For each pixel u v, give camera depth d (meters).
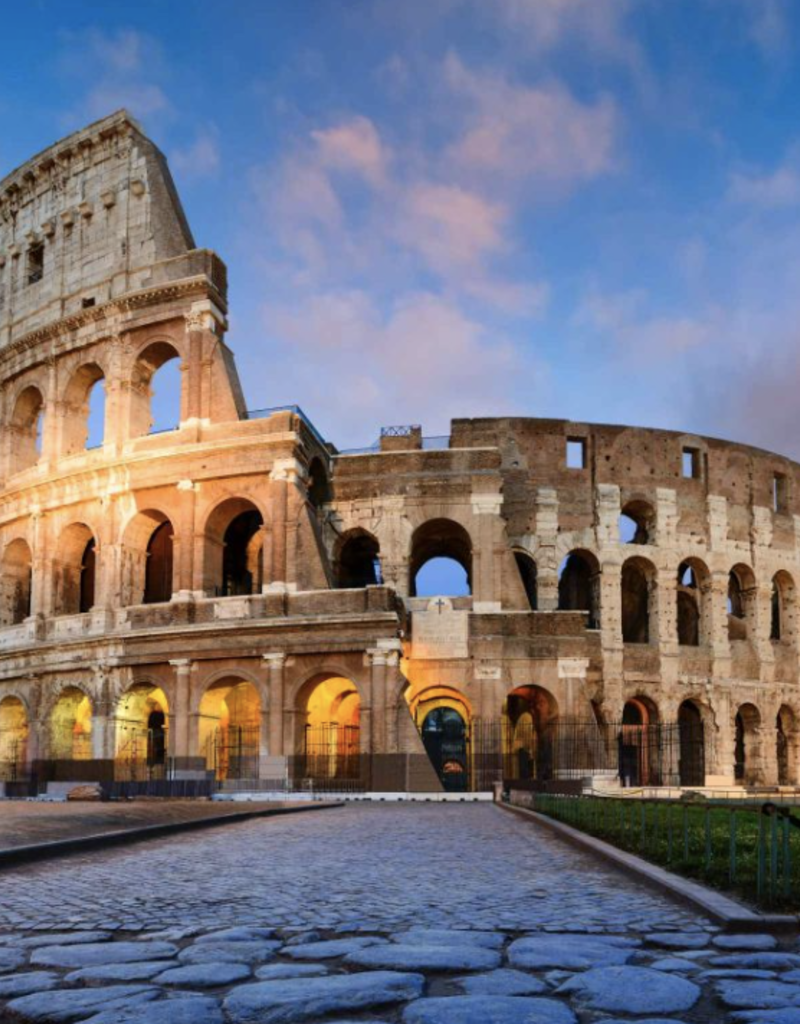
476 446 73.12
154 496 66.38
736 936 12.79
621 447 78.38
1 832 25.78
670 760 74.38
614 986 10.20
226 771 63.59
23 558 75.00
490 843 27.16
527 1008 9.37
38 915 15.20
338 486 69.88
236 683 63.94
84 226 74.75
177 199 73.00
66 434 72.56
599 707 73.06
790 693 82.75
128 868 21.38
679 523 78.75
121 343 69.94
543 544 75.00
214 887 18.19
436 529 72.38
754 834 23.12
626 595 83.19
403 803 52.19
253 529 74.06
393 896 16.88
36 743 67.81
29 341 74.38
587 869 20.64
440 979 10.80
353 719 69.94
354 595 60.12
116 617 65.75
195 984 10.57
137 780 58.28
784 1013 9.12
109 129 74.00
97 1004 9.72
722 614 79.19
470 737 65.50
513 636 65.81
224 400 66.06
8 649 69.81
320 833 30.97
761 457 84.44
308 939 12.97
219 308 69.19
